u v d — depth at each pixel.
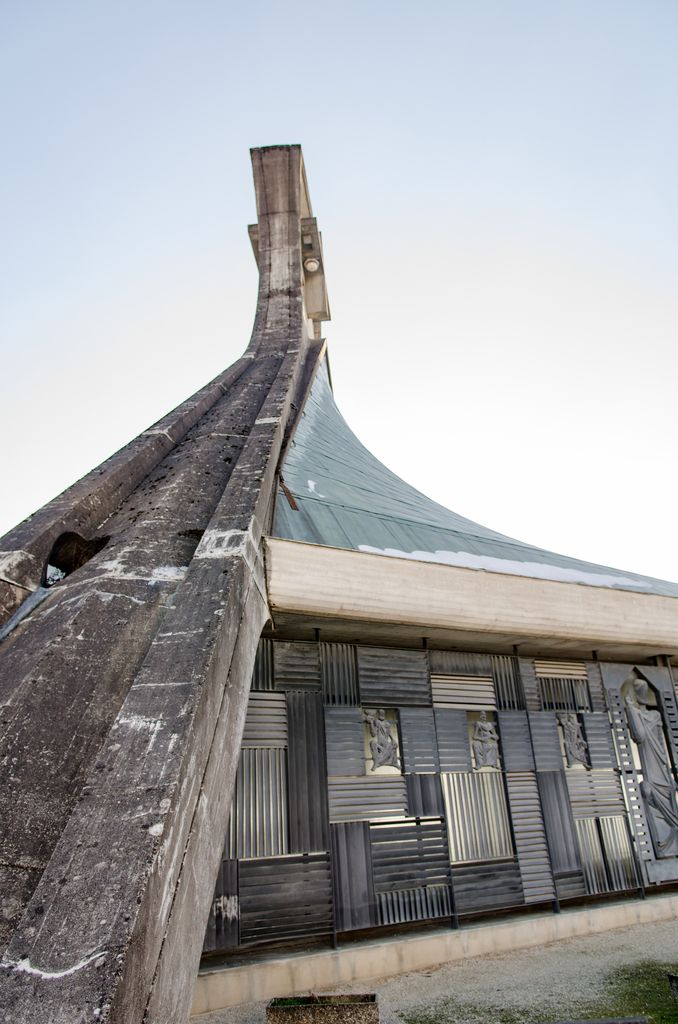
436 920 6.52
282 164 17.94
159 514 6.27
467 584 7.05
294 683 6.66
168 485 7.20
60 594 5.03
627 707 8.74
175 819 2.76
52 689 3.75
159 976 2.43
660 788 8.41
